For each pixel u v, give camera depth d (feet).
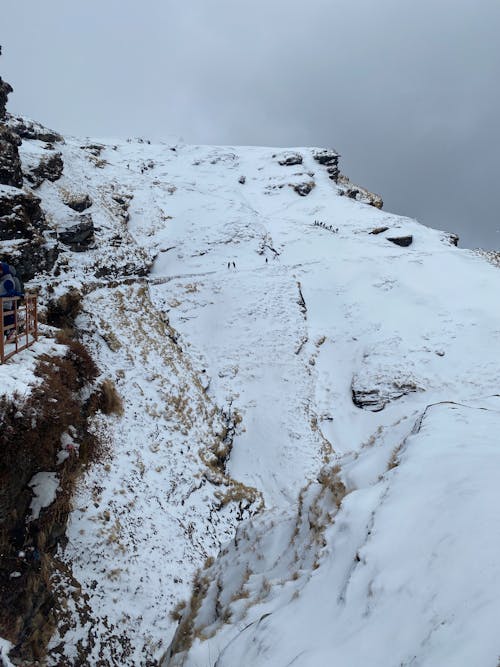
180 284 119.96
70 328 69.87
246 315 113.09
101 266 102.94
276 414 89.66
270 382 97.76
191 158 255.70
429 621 12.47
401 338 115.55
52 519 30.91
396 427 29.48
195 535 52.24
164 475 56.44
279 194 223.92
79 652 31.83
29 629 28.66
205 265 134.62
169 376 78.02
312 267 147.54
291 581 20.83
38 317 59.57
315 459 81.92
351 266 147.84
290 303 122.21
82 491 42.73
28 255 68.03
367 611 14.47
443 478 19.03
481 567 13.26
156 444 60.34
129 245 124.98
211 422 76.79
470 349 111.14
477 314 122.52
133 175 183.62
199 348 102.68
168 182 202.28
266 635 16.48
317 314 127.34
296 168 253.65
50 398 29.14
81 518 40.57
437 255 160.56
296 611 17.26
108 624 35.60
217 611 26.23
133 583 40.09
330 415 97.04
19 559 28.04
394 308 127.54
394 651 12.33
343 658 13.01
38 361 31.94
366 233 180.55
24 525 28.63
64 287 70.79
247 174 245.86
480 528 14.87
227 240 149.89
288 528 28.86
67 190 122.42
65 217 103.55
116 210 141.38
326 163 274.98
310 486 31.12
